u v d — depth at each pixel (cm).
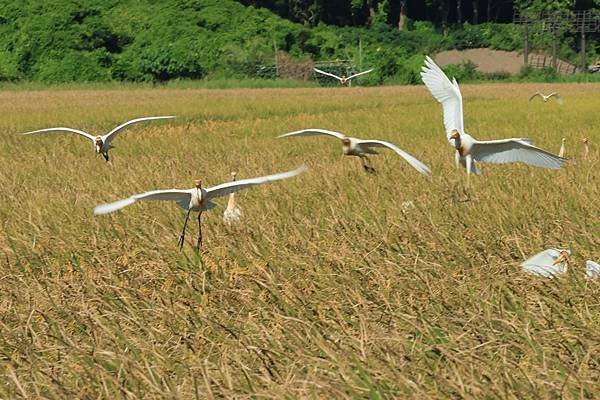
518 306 992
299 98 6562
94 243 1353
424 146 2858
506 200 1614
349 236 1338
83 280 1169
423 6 11781
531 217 1452
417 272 1097
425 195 1681
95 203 1719
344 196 1705
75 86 8619
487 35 10838
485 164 2114
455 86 1459
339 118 4541
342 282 1110
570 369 789
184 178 2148
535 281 1063
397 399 747
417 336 895
